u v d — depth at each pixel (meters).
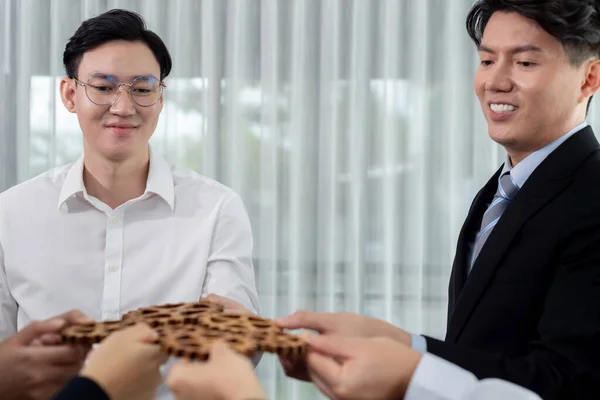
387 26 3.09
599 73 1.20
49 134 3.16
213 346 0.79
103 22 1.55
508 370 1.02
